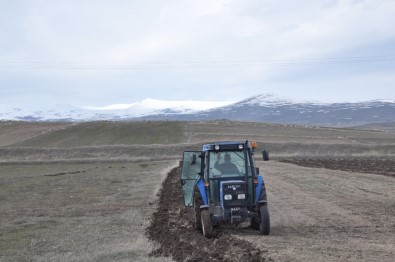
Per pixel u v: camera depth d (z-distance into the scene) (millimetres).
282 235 13062
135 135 88562
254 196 13578
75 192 25203
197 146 68000
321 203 18938
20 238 13641
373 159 49844
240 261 9922
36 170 44875
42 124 109750
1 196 24234
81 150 67625
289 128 95875
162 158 57969
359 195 21078
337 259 9977
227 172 13789
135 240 12734
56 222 16359
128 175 34281
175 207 19203
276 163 45250
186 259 10164
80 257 10922
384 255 10414
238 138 78812
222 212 13289
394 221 14906
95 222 15969
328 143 69625
